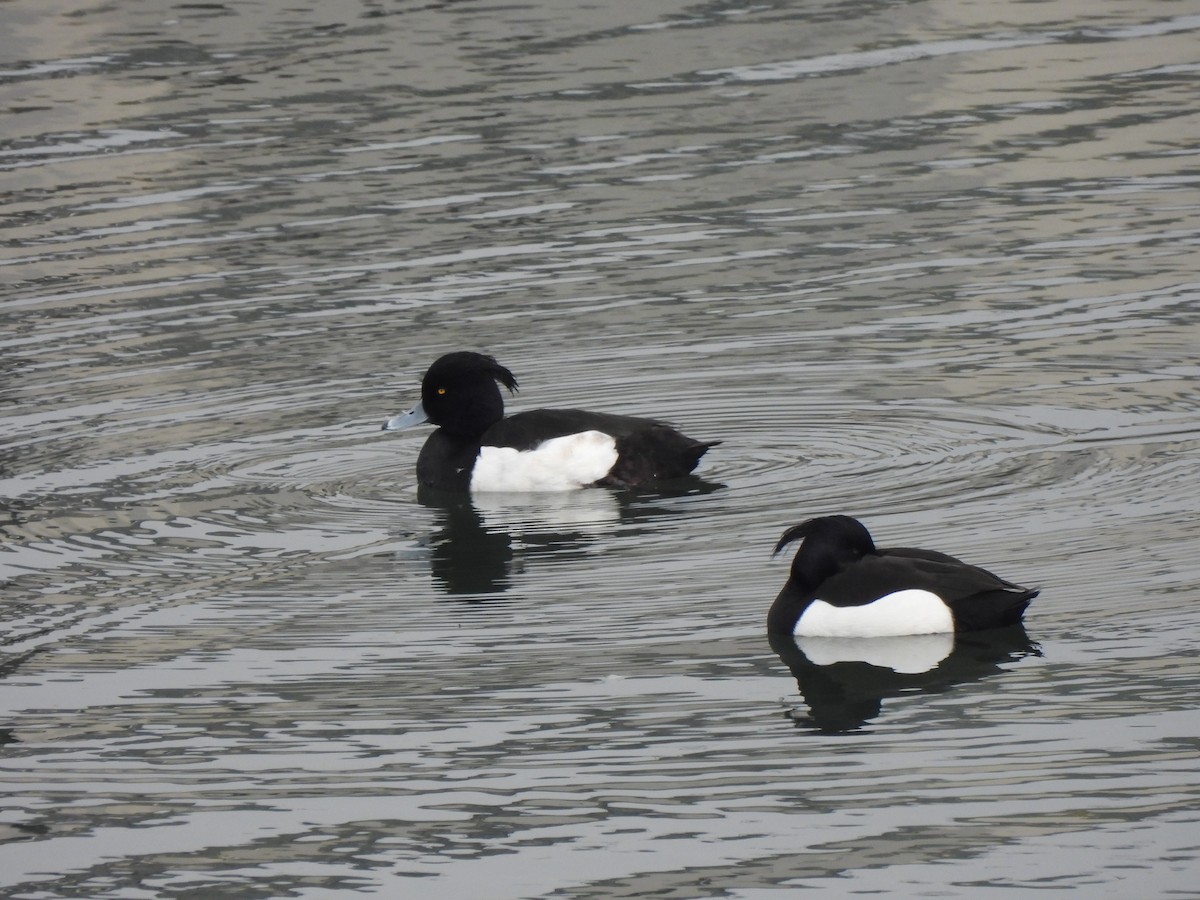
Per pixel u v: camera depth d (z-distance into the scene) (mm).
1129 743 10812
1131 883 9422
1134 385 17188
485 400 16328
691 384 17828
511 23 30812
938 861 9719
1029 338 18531
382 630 13055
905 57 28531
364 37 30281
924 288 20078
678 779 10742
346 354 18891
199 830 10453
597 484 15875
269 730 11602
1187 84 26750
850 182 23547
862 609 12531
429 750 11242
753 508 15086
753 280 20500
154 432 17203
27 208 23469
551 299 20172
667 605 13281
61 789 10969
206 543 14820
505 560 14305
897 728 11219
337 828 10406
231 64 28953
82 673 12523
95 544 14805
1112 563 13414
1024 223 21938
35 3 32219
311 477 16250
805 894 9484
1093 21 30297
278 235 22344
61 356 19109
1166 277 20016
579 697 11859
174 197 23703
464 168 24328
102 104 27203
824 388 17609
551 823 10320
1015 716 11273
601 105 26578
